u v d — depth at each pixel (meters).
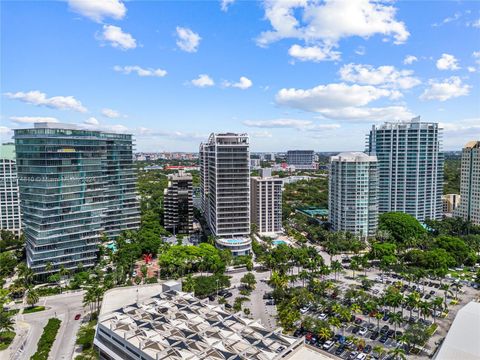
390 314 150.25
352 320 167.50
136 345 110.94
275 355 102.38
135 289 176.00
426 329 151.75
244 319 128.62
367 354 139.25
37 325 165.88
